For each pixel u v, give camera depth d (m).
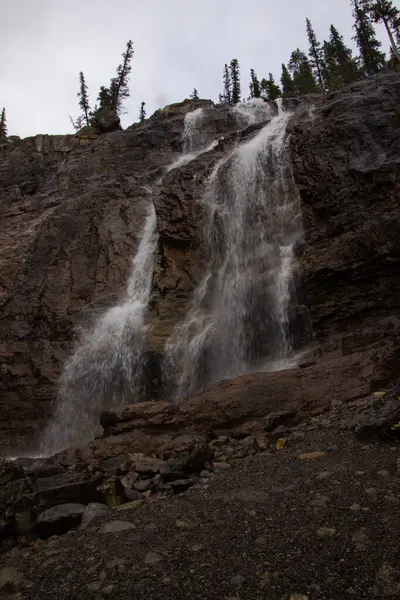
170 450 8.06
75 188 25.67
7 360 18.56
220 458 7.19
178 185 17.86
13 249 22.50
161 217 17.25
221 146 19.94
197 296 16.23
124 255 20.33
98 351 17.44
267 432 8.08
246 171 17.42
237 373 14.10
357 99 16.05
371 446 5.88
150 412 9.07
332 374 8.90
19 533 5.20
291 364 12.16
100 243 21.16
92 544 4.43
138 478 6.81
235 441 7.92
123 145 27.09
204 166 18.69
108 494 6.38
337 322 11.93
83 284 20.27
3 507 5.47
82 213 22.88
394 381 8.19
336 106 16.59
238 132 20.25
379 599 2.90
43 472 7.47
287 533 3.96
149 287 18.80
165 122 28.23
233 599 3.14
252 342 14.13
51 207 24.89
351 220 12.74
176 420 8.94
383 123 14.72
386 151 13.94
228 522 4.42
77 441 16.50
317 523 4.04
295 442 7.08
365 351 9.48
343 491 4.62
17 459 10.70
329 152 14.84
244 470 6.30
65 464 8.27
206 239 16.95
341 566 3.31
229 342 14.60
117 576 3.66
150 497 6.11
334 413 7.86
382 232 11.57
